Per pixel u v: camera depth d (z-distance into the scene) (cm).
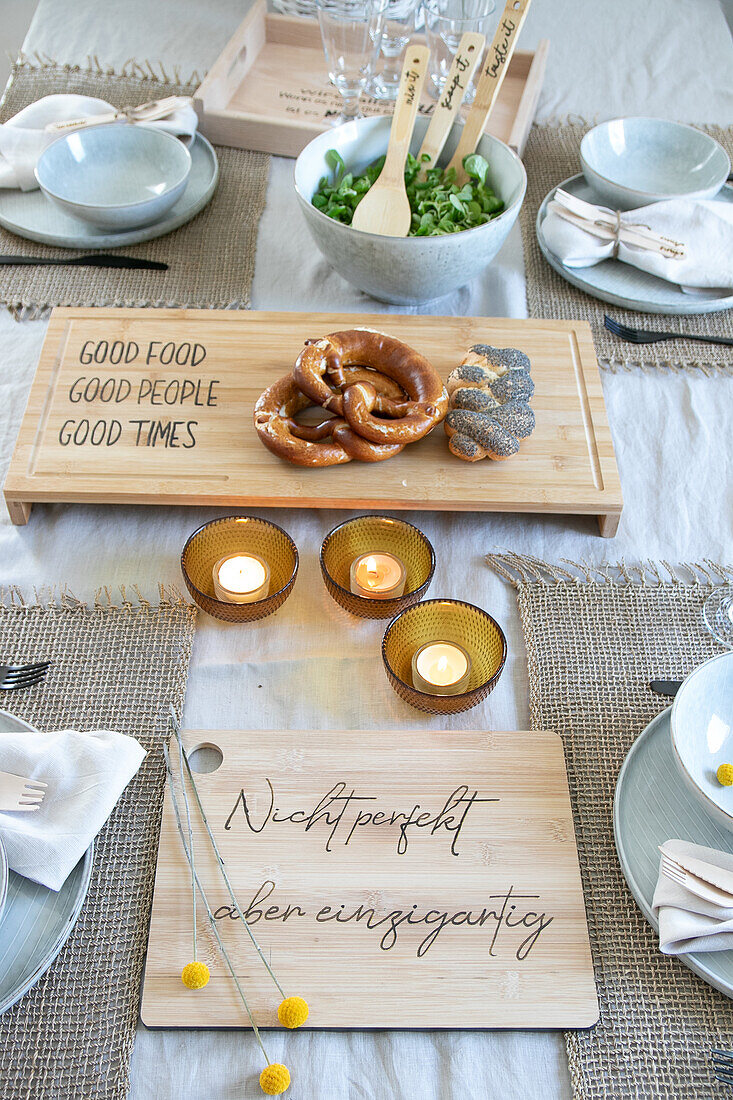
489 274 149
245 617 101
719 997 79
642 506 121
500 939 81
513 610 109
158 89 180
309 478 111
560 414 119
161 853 85
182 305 140
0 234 151
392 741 93
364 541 108
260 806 88
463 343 127
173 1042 76
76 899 80
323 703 99
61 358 122
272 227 156
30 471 111
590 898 85
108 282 143
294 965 79
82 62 185
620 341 140
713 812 80
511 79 180
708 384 137
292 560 103
